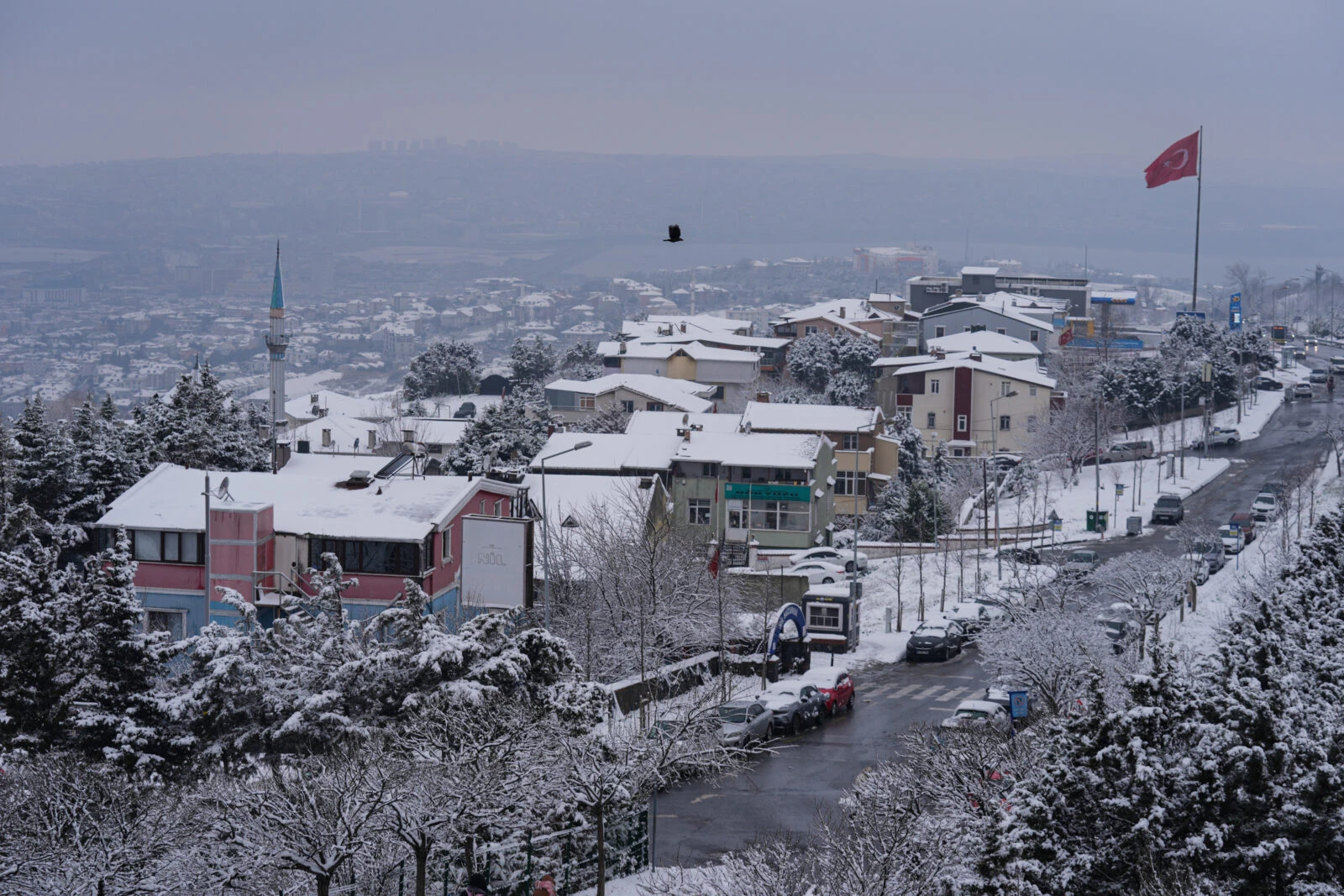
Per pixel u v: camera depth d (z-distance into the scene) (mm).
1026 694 40188
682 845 32344
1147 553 76375
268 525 49594
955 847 24047
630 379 142375
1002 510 104250
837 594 62438
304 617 36781
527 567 47031
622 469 90688
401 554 49594
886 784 29266
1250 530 88125
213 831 23828
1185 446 124500
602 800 26156
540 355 182625
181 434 73375
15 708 32406
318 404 153125
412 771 23250
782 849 25281
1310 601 37375
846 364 164625
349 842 21906
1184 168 123062
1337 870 21250
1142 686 23375
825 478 94375
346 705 32656
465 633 32562
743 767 37562
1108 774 22297
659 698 45656
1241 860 20984
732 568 75125
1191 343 152750
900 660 61000
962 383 131500
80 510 62625
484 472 59719
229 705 33844
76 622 33844
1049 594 57750
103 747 32750
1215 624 56719
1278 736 21938
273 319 93812
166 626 49531
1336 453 108312
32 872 22781
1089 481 111062
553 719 27859
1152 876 20641
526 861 25969
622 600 53500
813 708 46688
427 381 179250
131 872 23250
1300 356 192500
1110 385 136750
